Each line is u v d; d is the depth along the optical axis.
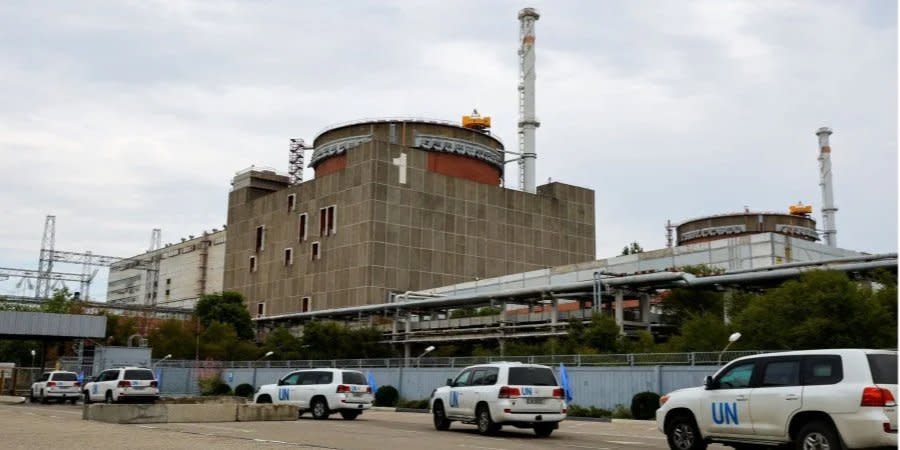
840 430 13.53
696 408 16.31
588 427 28.36
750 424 15.14
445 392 24.36
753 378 15.36
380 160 91.25
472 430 24.53
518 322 63.28
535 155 104.81
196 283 156.50
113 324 87.56
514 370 22.42
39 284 130.75
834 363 14.03
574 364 38.41
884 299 32.09
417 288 91.19
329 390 29.03
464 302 65.56
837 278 32.28
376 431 22.83
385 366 50.12
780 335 31.95
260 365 60.00
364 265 88.88
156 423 24.53
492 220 99.06
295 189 101.69
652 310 58.81
